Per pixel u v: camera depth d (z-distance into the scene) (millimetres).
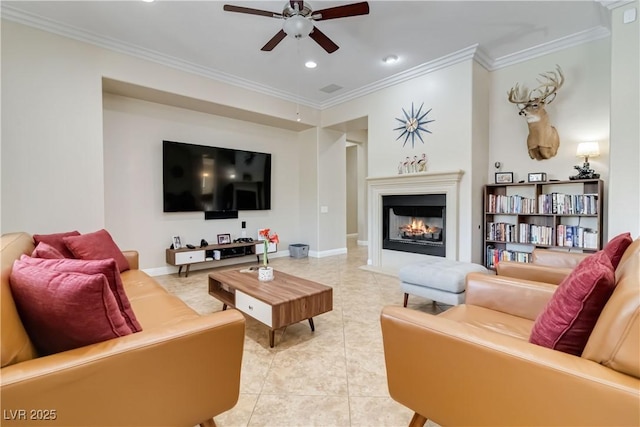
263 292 2357
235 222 5258
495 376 973
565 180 3436
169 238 4543
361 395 1681
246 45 3617
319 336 2414
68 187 3203
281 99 5219
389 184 4621
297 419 1496
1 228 2879
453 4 2896
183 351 1084
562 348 1031
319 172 5859
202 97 4273
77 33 3238
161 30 3285
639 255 1173
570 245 3385
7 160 2904
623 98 2584
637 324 778
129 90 3883
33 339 1021
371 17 3094
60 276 981
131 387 982
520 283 1717
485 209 3992
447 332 1086
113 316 1044
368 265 4977
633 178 2539
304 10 2541
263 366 1979
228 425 1454
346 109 5375
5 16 2873
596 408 789
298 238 6207
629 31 2555
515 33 3416
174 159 4477
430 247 4254
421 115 4316
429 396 1151
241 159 5227
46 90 3092
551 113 3699
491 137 4145
